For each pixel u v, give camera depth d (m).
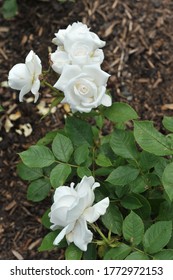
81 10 1.25
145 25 1.23
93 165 0.87
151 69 1.19
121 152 0.83
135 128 0.77
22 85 0.80
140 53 1.21
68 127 0.87
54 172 0.80
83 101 0.76
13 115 1.16
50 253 1.02
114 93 1.16
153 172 0.85
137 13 1.24
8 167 1.11
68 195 0.72
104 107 0.83
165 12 1.24
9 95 1.18
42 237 1.04
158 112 1.14
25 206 1.07
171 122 0.81
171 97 1.16
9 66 1.21
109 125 1.11
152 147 0.76
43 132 1.13
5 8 1.24
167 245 0.83
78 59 0.76
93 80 0.76
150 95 1.16
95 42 0.78
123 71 1.19
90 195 0.73
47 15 1.25
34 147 0.82
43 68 1.18
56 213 0.72
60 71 0.78
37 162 0.81
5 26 1.25
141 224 0.76
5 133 1.14
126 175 0.82
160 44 1.21
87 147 0.83
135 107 1.15
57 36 0.79
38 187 0.92
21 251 1.02
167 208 0.84
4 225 1.05
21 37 1.24
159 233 0.75
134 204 0.85
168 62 1.19
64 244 0.80
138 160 0.83
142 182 0.84
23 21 1.25
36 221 1.05
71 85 0.75
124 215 0.90
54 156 0.83
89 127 0.87
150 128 0.77
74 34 0.78
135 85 1.17
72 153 0.85
